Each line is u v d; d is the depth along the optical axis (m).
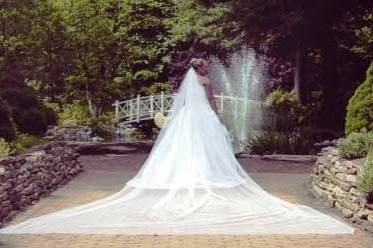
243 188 8.09
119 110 26.88
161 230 6.63
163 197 7.79
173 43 28.02
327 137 17.94
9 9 20.81
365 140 8.71
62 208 8.16
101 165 13.98
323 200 8.81
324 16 18.59
